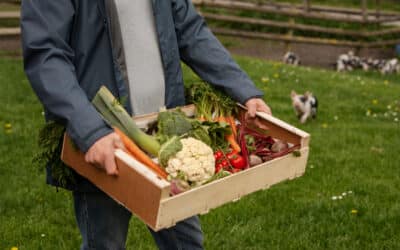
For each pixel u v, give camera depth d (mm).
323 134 7121
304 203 5000
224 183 2336
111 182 2328
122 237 2861
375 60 15391
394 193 5316
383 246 4301
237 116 2941
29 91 8297
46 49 2416
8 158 5746
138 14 2682
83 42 2568
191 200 2229
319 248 4242
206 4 16250
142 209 2199
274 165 2537
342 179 5645
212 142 2713
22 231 4383
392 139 7059
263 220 4645
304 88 9555
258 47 17188
